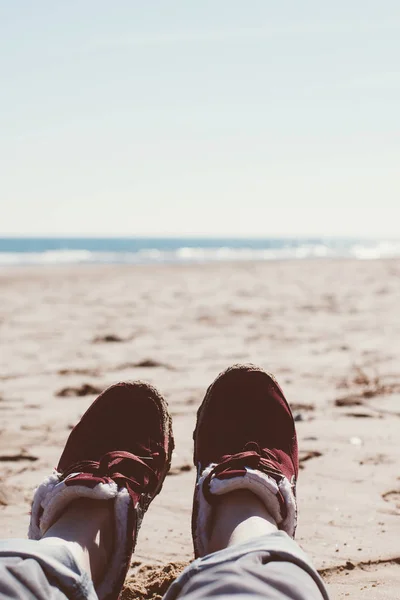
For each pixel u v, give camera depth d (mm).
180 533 2057
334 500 2264
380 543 1933
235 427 2119
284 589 1099
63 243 121125
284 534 1322
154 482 1857
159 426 2105
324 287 12266
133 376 4332
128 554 1560
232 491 1662
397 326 6637
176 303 9383
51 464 2672
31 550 1197
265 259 32250
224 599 1080
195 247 98062
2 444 2896
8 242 126125
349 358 4879
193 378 4246
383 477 2467
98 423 2084
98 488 1559
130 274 17641
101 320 7465
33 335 6332
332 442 2871
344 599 1631
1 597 1061
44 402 3684
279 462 2031
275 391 2268
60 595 1150
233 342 5723
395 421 3182
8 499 2305
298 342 5680
